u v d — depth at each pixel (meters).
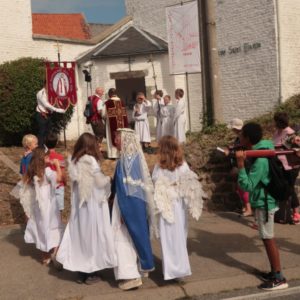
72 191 6.01
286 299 5.51
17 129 14.31
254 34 16.88
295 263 6.50
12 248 7.40
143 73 18.27
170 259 5.80
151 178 6.04
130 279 5.74
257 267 6.39
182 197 5.93
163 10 19.48
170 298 5.60
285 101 16.27
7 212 8.92
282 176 5.75
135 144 5.85
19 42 17.25
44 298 5.61
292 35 16.53
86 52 19.05
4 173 10.81
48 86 13.27
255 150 5.73
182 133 12.97
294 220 8.32
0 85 14.12
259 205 5.80
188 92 18.58
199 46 11.73
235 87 17.67
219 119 10.27
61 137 17.62
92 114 11.97
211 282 5.91
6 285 6.02
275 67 16.34
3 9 16.81
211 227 8.27
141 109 13.33
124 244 5.79
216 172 9.45
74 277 6.22
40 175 6.60
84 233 5.86
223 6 17.81
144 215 5.78
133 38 19.16
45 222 6.55
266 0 16.39
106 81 18.50
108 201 5.96
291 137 7.57
